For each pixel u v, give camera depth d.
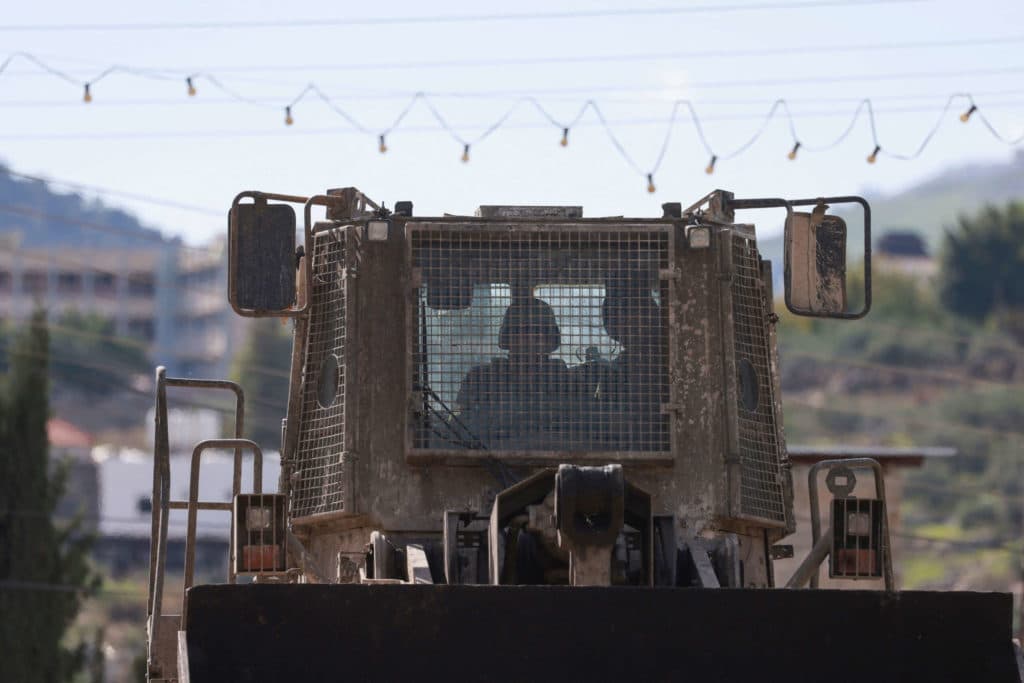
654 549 22.39
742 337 25.48
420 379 24.72
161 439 23.19
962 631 19.53
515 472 24.58
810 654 19.41
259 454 23.33
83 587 79.81
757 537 25.34
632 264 25.05
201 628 19.00
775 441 25.66
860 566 21.94
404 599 19.23
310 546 25.66
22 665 77.38
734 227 25.78
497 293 24.97
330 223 25.83
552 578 21.62
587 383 24.77
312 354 25.78
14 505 78.88
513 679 19.14
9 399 79.94
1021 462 180.38
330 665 19.05
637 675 19.23
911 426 196.12
